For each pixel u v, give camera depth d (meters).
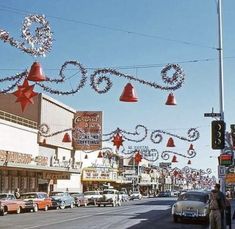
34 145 54.22
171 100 18.14
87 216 33.22
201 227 25.31
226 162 22.70
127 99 15.87
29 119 56.56
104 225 25.42
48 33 14.46
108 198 53.12
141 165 125.62
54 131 60.12
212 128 19.81
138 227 24.61
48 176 57.59
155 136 44.22
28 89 15.27
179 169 114.38
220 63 24.88
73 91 18.06
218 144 19.66
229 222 21.45
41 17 14.34
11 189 49.38
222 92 24.58
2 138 46.69
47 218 31.16
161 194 107.38
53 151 60.19
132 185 109.81
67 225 25.23
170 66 17.94
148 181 126.06
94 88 18.14
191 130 43.66
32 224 25.89
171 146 37.41
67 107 62.97
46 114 57.97
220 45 24.98
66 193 49.66
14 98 56.91
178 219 28.39
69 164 60.50
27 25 14.20
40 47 14.40
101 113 62.69
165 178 144.62
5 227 23.83
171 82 17.98
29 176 53.53
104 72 17.95
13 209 36.97
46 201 43.31
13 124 49.06
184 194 28.53
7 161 43.38
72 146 64.75
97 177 75.88
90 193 56.75
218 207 19.03
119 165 103.62
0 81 17.81
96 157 80.81
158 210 42.81
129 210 42.72
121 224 26.31
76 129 55.12
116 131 45.22
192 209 27.28
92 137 62.50
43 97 57.09
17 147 49.84
